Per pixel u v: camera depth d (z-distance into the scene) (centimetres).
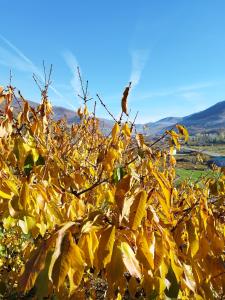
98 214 147
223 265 179
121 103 235
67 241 120
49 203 217
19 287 115
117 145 312
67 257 116
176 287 150
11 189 191
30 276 115
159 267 148
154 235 152
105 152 311
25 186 191
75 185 287
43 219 208
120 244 135
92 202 316
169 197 179
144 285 149
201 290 176
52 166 270
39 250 121
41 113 312
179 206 272
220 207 264
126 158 350
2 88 258
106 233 131
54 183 268
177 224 202
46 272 115
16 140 247
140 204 144
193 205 212
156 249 147
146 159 285
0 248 465
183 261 182
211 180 380
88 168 345
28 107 276
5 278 353
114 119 288
